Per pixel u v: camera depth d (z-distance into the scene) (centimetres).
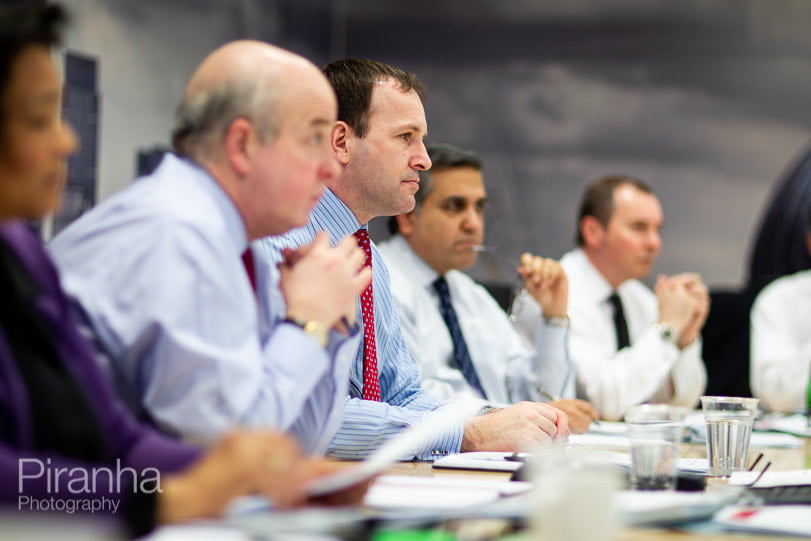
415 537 95
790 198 585
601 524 88
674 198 605
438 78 634
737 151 599
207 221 134
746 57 599
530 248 617
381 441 187
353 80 231
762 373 412
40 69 108
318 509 112
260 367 133
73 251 131
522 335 331
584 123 617
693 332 364
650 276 604
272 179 140
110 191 424
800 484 146
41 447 110
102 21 418
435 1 635
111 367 128
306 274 143
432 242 318
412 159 232
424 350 307
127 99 436
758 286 454
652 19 609
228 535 92
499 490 129
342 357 151
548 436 198
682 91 606
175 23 473
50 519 94
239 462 102
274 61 141
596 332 385
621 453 196
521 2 625
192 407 127
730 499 123
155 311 126
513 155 624
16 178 109
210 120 139
